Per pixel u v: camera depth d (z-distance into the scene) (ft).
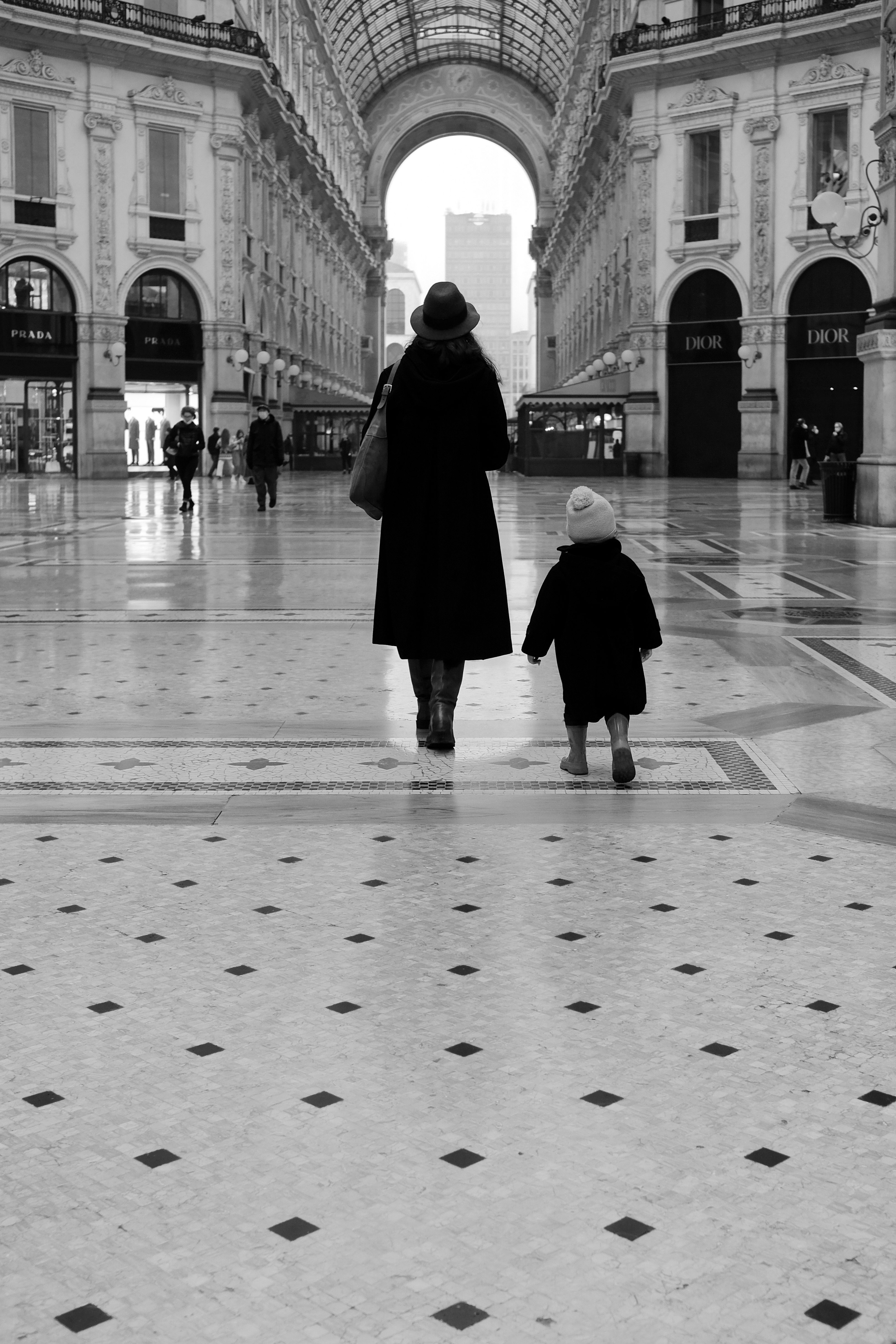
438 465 21.68
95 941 13.88
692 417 153.28
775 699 26.30
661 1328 7.66
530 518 80.02
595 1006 12.20
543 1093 10.48
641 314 153.48
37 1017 11.98
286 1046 11.36
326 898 15.19
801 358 144.46
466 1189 9.09
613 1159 9.48
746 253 146.10
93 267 145.48
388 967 13.15
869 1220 8.72
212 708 25.34
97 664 30.09
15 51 138.92
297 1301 7.91
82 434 147.74
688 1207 8.87
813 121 141.28
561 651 20.34
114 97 144.77
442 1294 7.97
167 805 18.99
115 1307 7.88
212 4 151.64
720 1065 10.99
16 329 143.02
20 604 40.32
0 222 139.44
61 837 17.53
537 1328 7.66
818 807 18.85
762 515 83.30
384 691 26.96
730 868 16.25
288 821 18.29
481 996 12.42
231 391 154.92
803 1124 10.00
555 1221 8.71
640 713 20.34
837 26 135.64
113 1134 9.87
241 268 156.97
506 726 23.77
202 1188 9.12
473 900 15.14
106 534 68.90
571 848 17.08
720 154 146.72
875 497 71.67
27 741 22.68
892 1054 11.19
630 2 159.84
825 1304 7.88
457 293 21.83
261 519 80.79
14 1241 8.54
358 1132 9.88
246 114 157.69
